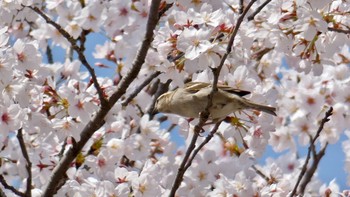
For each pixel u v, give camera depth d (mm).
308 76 13578
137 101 12406
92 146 10547
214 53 8742
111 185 9609
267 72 12430
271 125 9867
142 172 10078
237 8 10641
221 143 12289
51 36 12422
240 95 9461
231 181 10422
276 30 9539
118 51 12320
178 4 11008
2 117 9375
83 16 12039
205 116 8281
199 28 9336
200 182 11375
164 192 10906
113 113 9977
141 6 12273
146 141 11203
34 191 10312
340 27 9812
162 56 9250
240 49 9750
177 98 9820
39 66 9719
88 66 8953
